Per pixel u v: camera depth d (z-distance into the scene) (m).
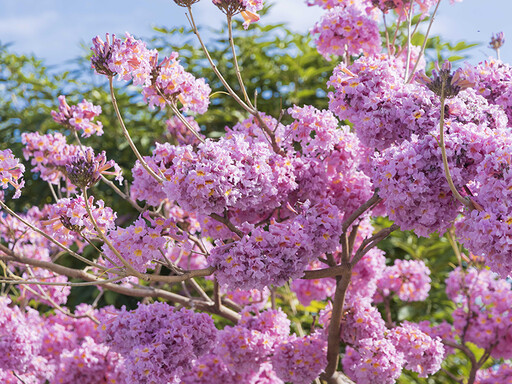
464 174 2.37
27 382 3.85
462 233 2.37
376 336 3.17
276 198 2.73
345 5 3.53
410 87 2.64
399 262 4.11
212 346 3.04
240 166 2.40
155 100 2.95
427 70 5.63
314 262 3.72
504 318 3.92
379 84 2.69
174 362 2.84
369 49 3.42
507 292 4.02
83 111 3.45
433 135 2.20
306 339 3.30
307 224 2.62
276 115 5.74
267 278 2.50
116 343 2.96
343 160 2.99
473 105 2.56
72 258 5.36
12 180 2.65
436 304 5.10
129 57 2.54
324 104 5.78
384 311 5.07
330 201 3.03
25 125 5.97
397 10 3.59
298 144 4.02
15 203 5.80
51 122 5.92
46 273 4.12
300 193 2.90
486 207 2.26
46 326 4.20
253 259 2.48
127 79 2.60
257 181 2.47
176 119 3.35
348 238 3.19
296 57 5.77
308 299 3.80
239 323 3.36
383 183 2.39
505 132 2.38
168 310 3.00
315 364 3.25
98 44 2.53
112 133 5.80
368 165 3.03
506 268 2.21
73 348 4.08
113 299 4.99
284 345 3.26
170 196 2.37
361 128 2.67
